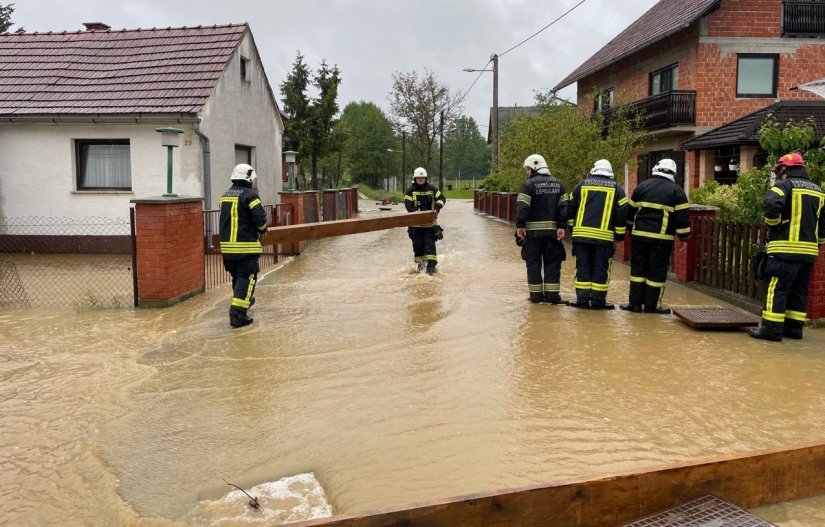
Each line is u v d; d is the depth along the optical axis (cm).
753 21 2070
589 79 3080
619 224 785
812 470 355
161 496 358
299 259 1270
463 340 654
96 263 1285
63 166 1434
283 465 392
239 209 718
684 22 1961
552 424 441
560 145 1658
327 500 353
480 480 368
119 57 1561
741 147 1762
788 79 2088
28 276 1115
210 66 1493
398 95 4994
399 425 445
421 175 1040
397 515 292
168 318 767
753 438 417
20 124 1425
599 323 725
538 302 835
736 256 841
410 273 1068
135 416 467
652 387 512
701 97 2091
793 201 631
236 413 471
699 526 315
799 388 509
